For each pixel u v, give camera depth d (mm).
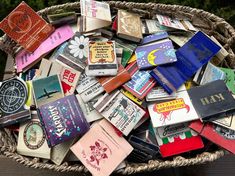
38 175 256
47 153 218
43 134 222
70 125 215
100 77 233
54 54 248
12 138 229
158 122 218
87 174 250
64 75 236
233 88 238
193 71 232
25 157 220
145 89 227
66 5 266
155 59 235
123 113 222
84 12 241
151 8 264
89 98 230
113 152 214
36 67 251
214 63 252
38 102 228
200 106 221
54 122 215
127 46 246
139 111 223
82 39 246
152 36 249
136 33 245
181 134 222
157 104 226
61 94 231
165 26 253
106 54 234
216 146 225
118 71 233
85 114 226
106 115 222
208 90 227
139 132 227
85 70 237
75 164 219
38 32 253
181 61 235
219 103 220
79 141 215
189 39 243
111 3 263
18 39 250
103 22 249
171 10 265
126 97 227
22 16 250
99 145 215
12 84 234
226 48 257
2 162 261
